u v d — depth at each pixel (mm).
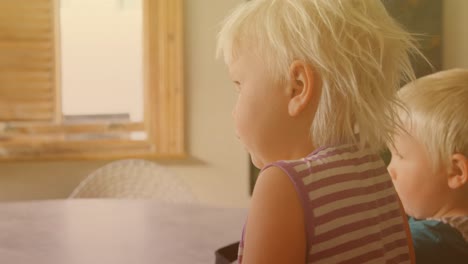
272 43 643
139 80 2932
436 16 2936
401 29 714
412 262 763
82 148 2834
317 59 628
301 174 613
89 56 2887
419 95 991
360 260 648
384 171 739
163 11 2854
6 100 2760
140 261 1204
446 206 988
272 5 662
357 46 646
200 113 2959
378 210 696
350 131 658
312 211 602
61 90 2818
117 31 2902
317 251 605
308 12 641
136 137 2893
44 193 2848
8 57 2748
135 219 1572
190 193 2201
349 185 649
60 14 2822
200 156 2973
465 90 979
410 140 996
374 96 668
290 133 656
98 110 2906
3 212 1664
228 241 1359
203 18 2916
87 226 1495
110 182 2242
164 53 2871
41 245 1322
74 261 1201
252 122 664
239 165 3000
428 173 983
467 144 951
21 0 2736
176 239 1371
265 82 655
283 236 590
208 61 2939
